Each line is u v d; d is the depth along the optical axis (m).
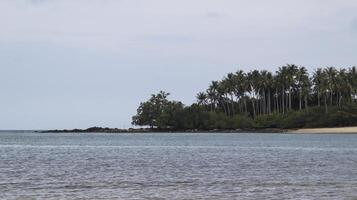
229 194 36.06
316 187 39.53
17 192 37.16
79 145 125.75
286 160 68.69
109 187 39.81
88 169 55.34
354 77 197.75
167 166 59.12
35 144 133.62
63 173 50.91
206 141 142.62
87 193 36.62
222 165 60.50
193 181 43.62
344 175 48.34
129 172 51.88
